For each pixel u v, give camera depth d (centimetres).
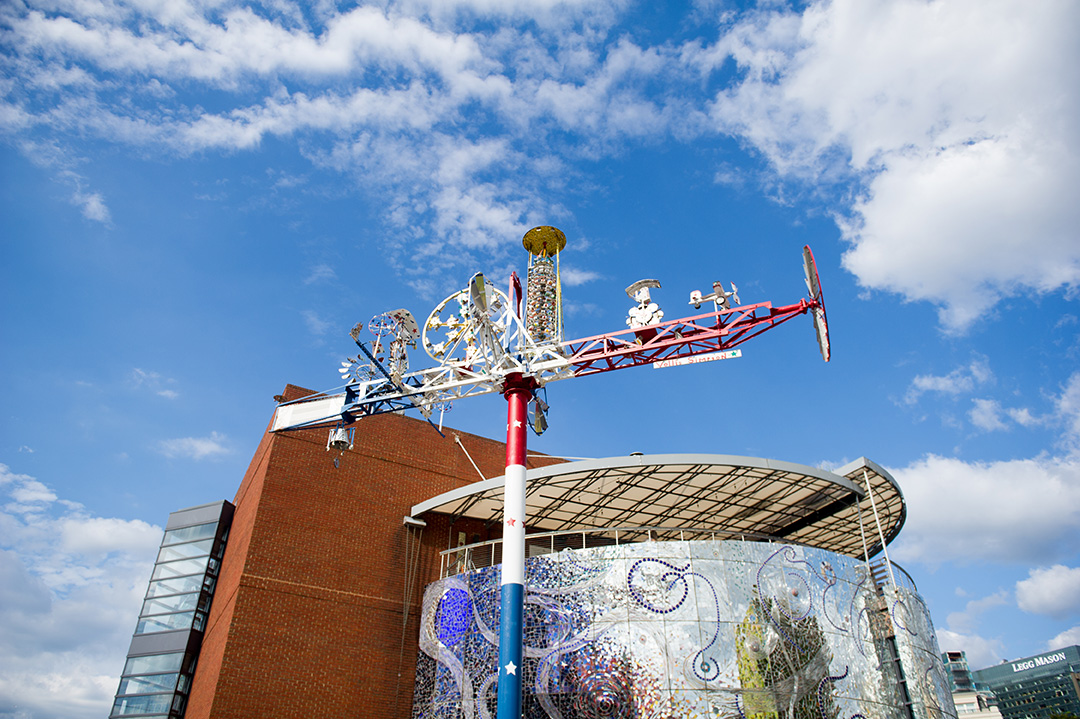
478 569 3055
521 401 2791
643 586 2636
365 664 3116
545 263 3061
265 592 3047
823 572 2772
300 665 2984
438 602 3167
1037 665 14388
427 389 2969
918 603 3103
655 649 2519
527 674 2642
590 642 2598
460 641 2973
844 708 2545
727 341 2769
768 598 2630
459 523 3638
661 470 2980
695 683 2450
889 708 2677
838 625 2698
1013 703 14638
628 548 2731
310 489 3362
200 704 3030
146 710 3366
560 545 3688
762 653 2516
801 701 2470
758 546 2734
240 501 3875
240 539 3381
